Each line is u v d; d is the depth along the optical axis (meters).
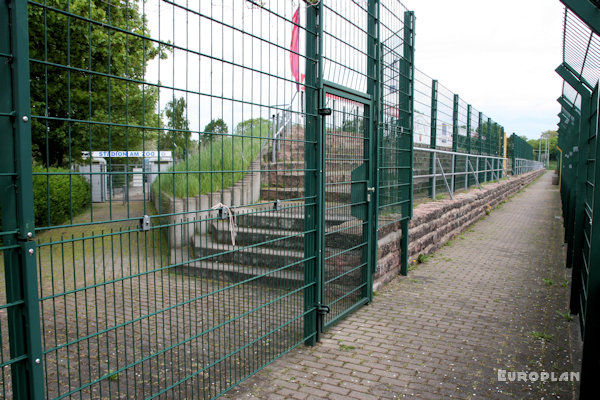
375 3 5.26
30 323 1.85
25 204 1.83
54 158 9.02
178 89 2.57
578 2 3.47
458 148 12.90
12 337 1.89
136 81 2.30
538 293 5.82
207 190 5.48
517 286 6.14
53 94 7.06
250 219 3.45
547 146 74.06
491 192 15.34
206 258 2.95
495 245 9.20
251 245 3.45
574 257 4.97
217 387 3.22
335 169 4.47
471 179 15.05
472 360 3.80
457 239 9.92
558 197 21.38
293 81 3.68
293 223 3.83
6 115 1.78
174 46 2.51
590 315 3.08
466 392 3.25
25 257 1.83
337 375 3.49
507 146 27.22
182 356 3.74
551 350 4.01
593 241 3.11
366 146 5.15
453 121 12.20
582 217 5.00
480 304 5.34
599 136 3.21
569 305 5.07
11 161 1.83
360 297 5.20
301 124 3.99
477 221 12.75
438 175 10.09
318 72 4.00
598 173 3.18
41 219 6.04
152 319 4.47
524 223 12.51
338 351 3.95
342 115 4.55
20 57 1.79
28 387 1.90
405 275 6.67
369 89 5.22
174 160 2.61
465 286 6.12
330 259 4.45
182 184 5.16
